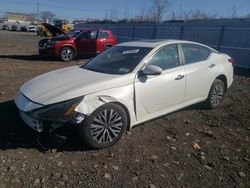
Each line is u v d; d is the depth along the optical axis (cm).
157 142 442
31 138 433
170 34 1877
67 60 1430
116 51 522
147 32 2105
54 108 376
